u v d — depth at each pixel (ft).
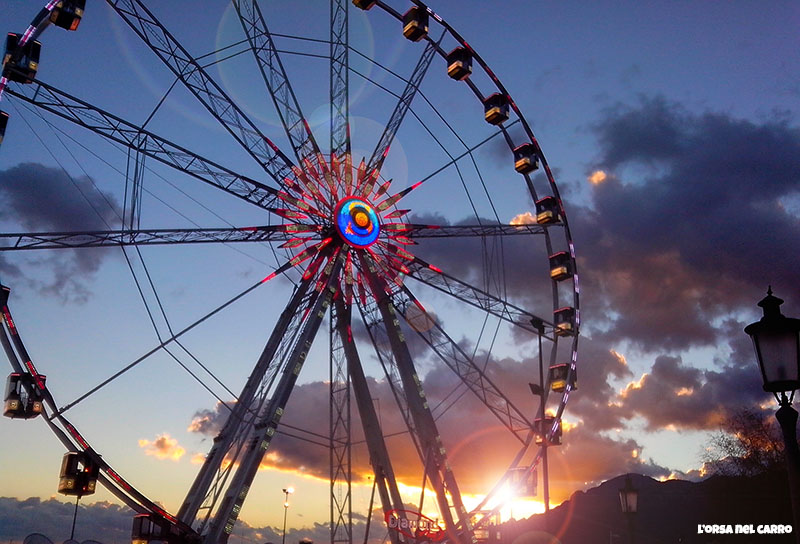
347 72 171.53
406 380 168.66
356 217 163.84
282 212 155.02
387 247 170.30
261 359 149.38
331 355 173.37
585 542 266.98
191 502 139.33
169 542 132.67
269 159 153.58
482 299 173.78
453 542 161.07
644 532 231.91
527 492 165.78
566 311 181.06
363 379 184.44
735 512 214.90
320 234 160.97
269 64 160.04
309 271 157.79
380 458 180.24
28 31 130.00
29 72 128.77
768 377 30.76
